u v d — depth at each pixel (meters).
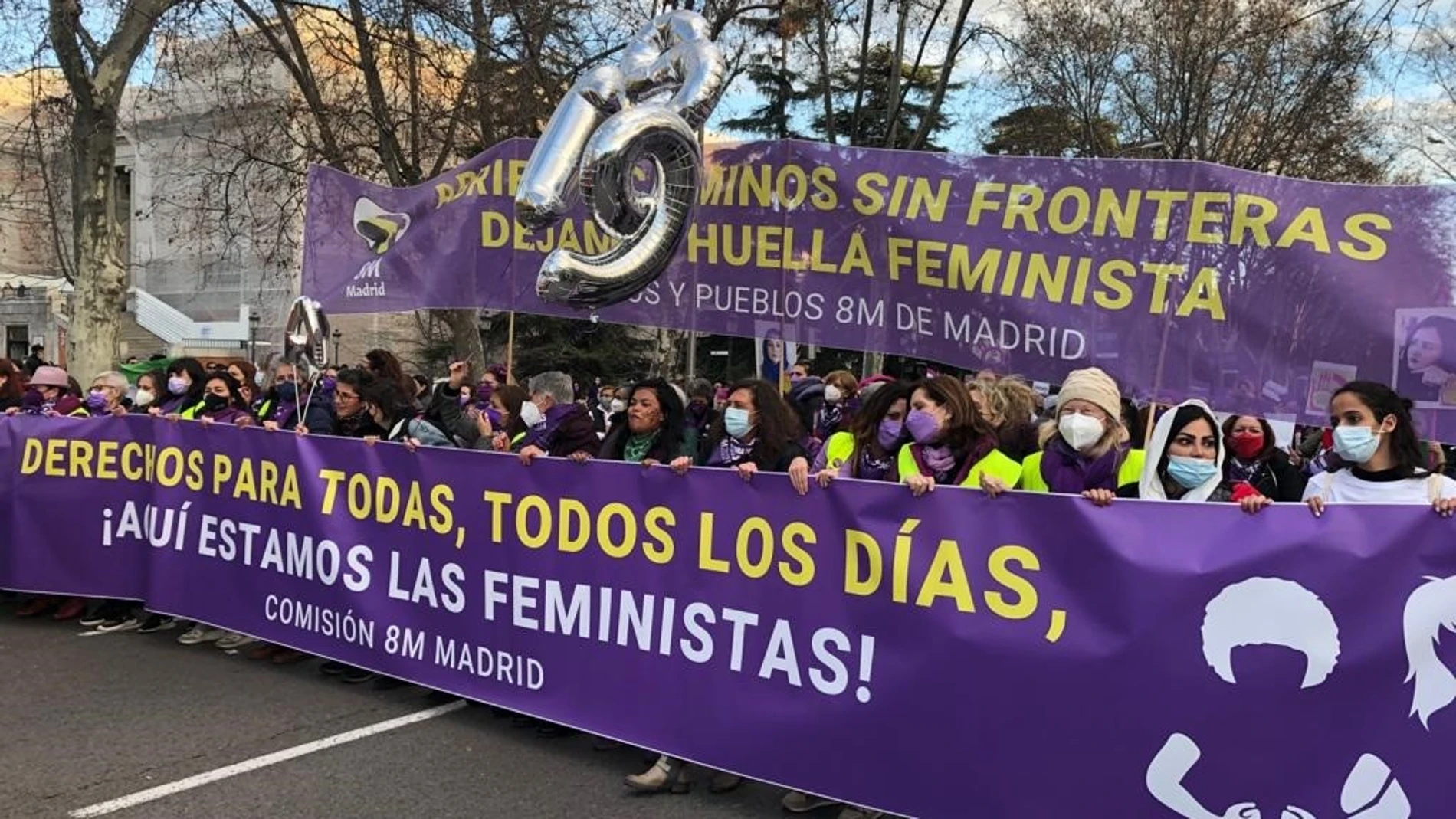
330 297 6.61
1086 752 3.06
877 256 4.87
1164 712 2.96
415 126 16.58
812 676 3.53
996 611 3.20
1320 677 2.82
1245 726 2.88
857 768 3.44
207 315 39.75
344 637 4.88
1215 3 22.02
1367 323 3.94
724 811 3.76
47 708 4.71
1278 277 4.07
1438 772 2.72
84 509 5.89
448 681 4.50
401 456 4.64
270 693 4.94
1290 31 19.77
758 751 3.63
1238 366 4.15
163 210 33.38
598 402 18.81
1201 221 4.18
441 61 15.68
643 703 3.92
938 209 4.71
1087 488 3.65
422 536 4.59
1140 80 24.44
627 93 5.01
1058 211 4.45
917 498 3.33
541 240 5.94
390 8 14.46
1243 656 2.89
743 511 3.68
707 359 30.94
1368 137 22.75
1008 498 3.19
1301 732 2.83
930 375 3.84
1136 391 4.31
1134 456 3.67
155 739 4.34
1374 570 2.79
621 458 4.82
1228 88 23.33
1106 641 3.03
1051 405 6.22
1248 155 23.61
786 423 4.44
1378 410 3.32
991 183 4.59
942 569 3.29
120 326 13.03
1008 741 3.17
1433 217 3.85
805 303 5.06
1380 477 3.37
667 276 5.43
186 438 5.55
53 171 17.81
